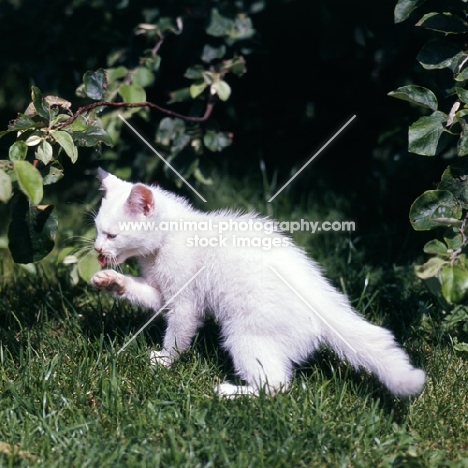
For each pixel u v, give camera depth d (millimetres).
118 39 2148
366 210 2250
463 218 1835
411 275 2074
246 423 1742
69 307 2002
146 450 1705
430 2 1933
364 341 1782
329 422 1749
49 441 1724
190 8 2119
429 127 1810
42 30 2199
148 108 2139
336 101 2381
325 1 2211
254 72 2352
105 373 1832
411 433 1753
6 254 2236
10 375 1851
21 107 2334
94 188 2215
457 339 1935
